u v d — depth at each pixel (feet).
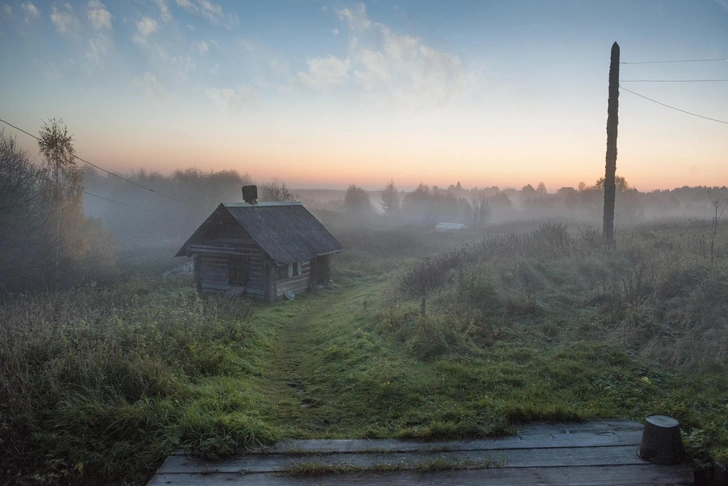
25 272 79.46
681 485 16.38
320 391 28.99
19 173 79.30
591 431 20.94
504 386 26.08
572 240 58.49
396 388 26.84
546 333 33.71
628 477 16.92
